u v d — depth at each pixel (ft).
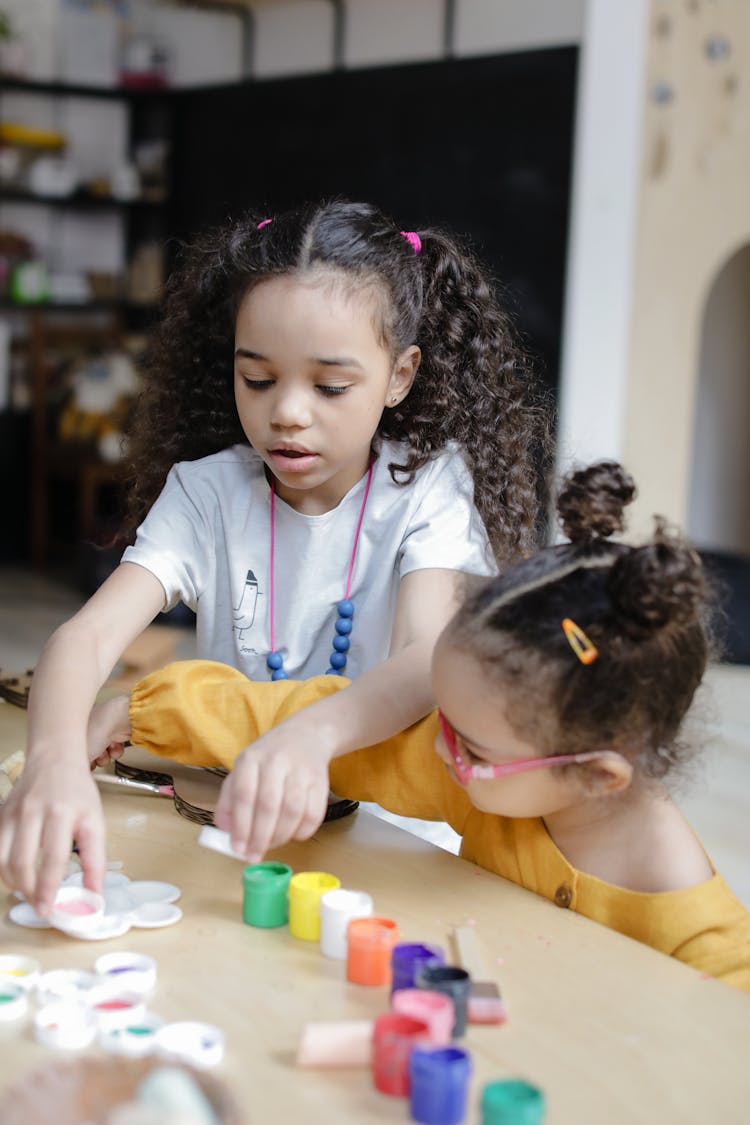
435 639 3.24
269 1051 2.11
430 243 3.96
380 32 15.29
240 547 3.98
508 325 4.27
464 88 14.03
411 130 14.57
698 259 14.19
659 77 13.60
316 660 4.04
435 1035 2.07
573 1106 1.98
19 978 2.27
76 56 17.76
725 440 18.78
